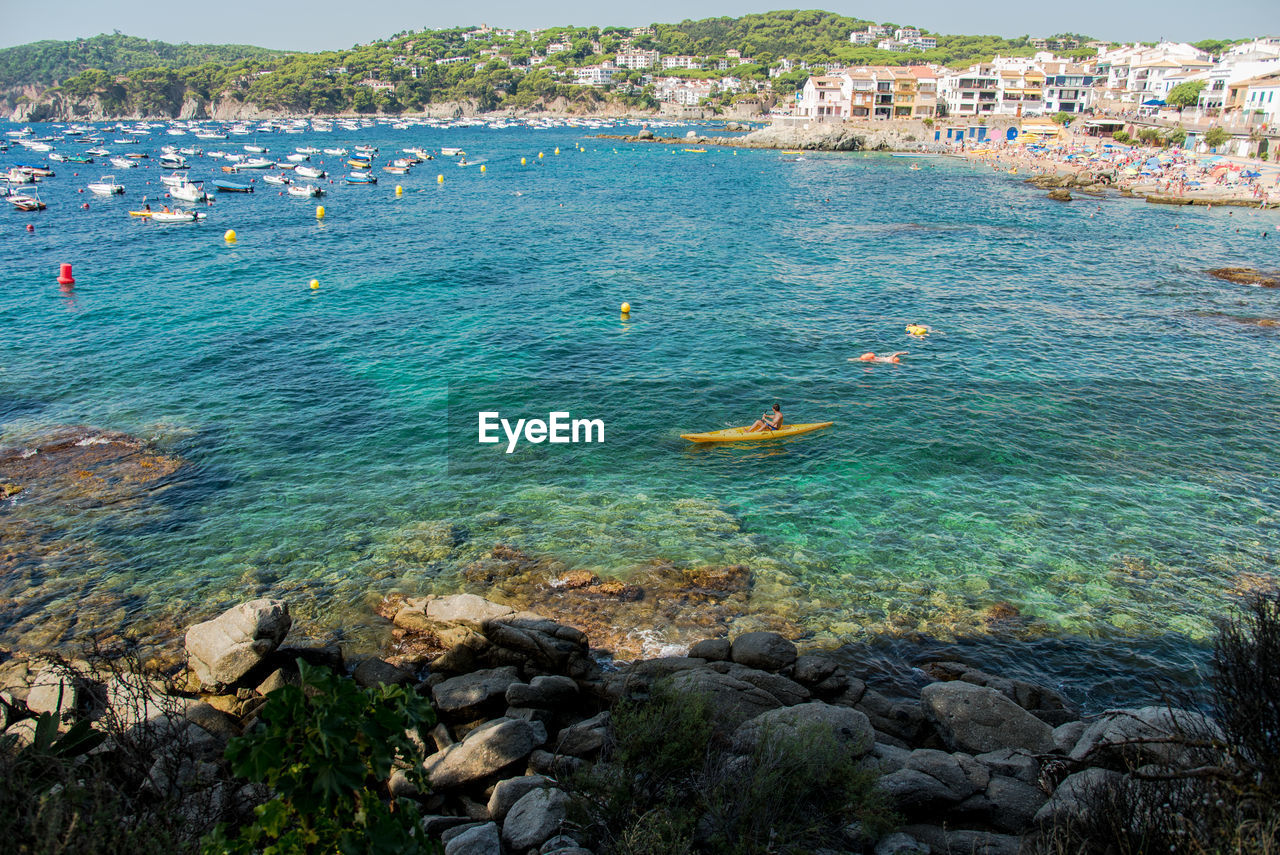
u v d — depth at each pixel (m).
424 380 29.23
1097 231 63.31
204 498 20.30
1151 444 23.95
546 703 12.37
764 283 46.03
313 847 5.82
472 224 67.69
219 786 8.74
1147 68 171.00
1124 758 8.49
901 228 65.50
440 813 10.06
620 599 16.23
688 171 115.94
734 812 8.34
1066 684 13.85
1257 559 17.73
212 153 145.62
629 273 48.59
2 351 31.19
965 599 16.34
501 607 14.57
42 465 21.78
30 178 93.44
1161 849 7.10
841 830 8.73
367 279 45.97
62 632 15.02
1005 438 24.45
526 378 29.72
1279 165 91.25
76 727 8.26
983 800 9.64
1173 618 15.64
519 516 19.69
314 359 31.27
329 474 21.78
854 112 161.75
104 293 41.22
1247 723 7.31
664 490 21.17
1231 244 57.44
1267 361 31.64
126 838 6.45
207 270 47.56
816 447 23.94
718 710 11.43
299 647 13.64
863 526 19.28
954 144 145.00
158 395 27.11
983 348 33.66
